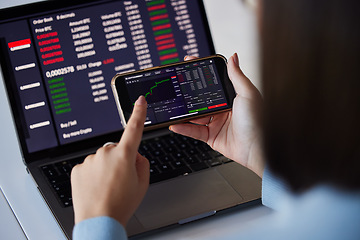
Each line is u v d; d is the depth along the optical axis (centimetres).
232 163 80
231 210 71
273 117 23
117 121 90
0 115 94
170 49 95
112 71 92
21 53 88
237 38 106
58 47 90
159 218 69
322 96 22
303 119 22
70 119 88
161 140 87
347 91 21
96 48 92
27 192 78
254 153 72
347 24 21
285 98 22
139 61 93
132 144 51
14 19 89
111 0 94
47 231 70
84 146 87
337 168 24
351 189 25
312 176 25
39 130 86
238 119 71
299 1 21
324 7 21
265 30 22
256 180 76
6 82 86
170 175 78
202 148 84
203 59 76
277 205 60
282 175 26
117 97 72
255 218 70
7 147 88
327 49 21
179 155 83
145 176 54
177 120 73
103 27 92
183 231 68
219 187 75
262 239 65
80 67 90
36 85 88
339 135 22
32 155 84
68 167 82
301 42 21
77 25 91
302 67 21
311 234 28
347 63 21
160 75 74
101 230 44
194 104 74
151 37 95
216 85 75
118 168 49
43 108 87
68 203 73
